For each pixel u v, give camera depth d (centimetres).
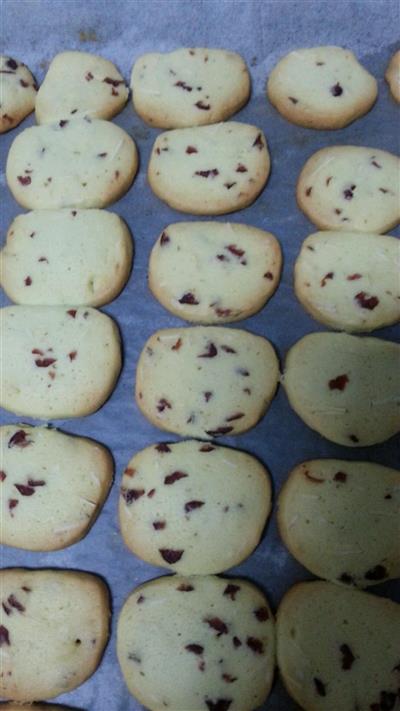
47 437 19
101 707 17
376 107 21
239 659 17
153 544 18
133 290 20
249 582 18
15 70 22
